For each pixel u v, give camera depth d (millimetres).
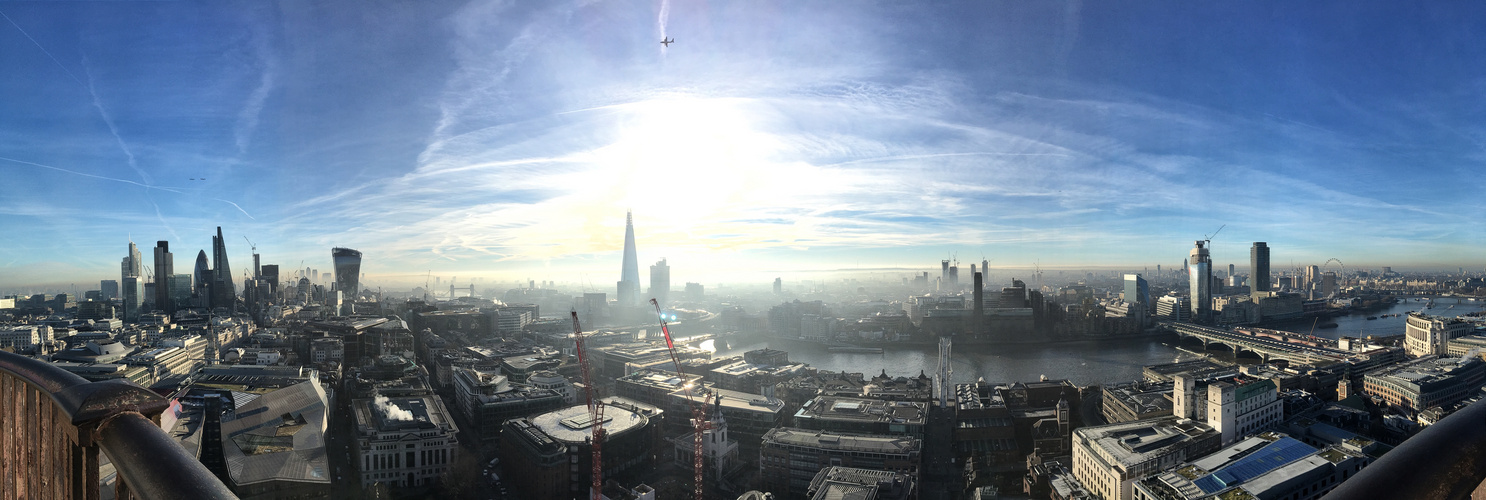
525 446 159500
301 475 140000
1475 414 7758
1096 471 148125
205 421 180125
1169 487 124875
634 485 163875
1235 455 133625
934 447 195375
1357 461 129000
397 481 159500
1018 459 180000
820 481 145625
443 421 177875
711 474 172625
